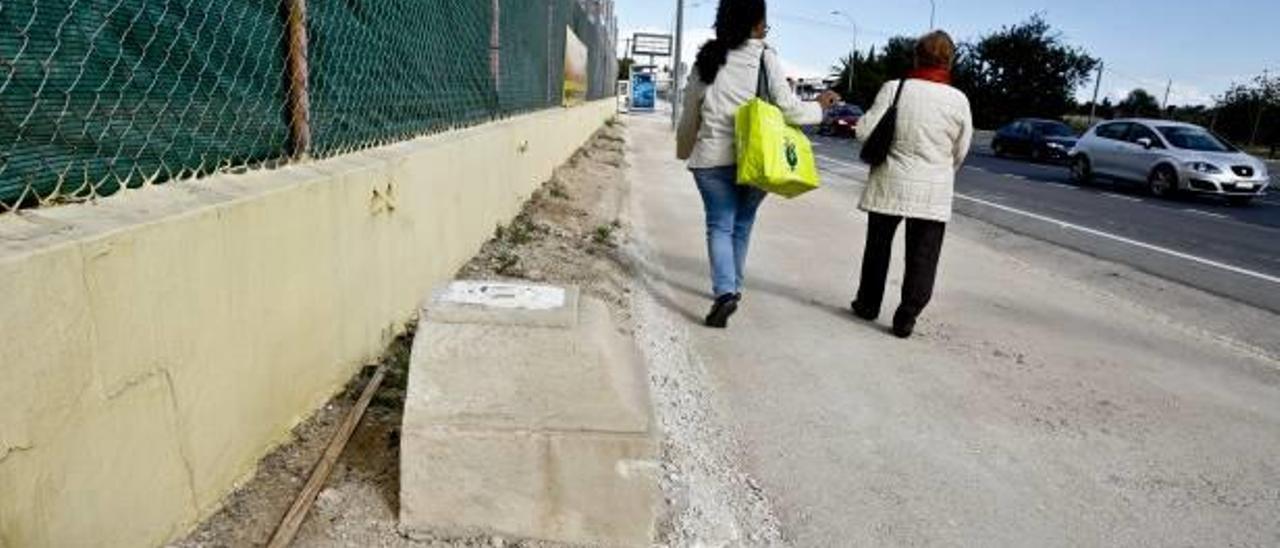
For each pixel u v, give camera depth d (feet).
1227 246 32.65
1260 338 18.61
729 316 16.05
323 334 9.98
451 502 7.88
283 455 8.94
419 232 13.58
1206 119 167.12
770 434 11.27
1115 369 14.92
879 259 16.22
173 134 7.83
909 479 10.26
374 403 10.30
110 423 6.24
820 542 8.80
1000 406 12.75
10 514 5.38
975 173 62.49
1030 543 9.04
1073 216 39.68
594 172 40.27
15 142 6.06
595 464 7.86
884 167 15.23
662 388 12.39
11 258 5.26
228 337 7.81
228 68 8.70
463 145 16.46
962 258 24.76
